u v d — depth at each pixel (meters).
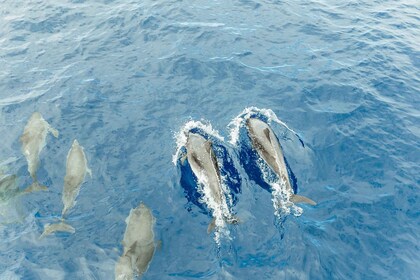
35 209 12.27
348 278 10.68
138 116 15.45
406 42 20.81
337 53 19.52
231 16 21.97
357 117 15.66
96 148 14.14
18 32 20.67
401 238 11.66
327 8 23.86
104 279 10.56
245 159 13.58
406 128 15.30
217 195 12.00
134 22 21.22
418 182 13.29
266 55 18.94
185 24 21.02
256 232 11.53
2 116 15.57
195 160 12.98
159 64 18.12
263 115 15.46
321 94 16.72
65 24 21.30
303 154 13.98
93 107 15.88
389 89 17.28
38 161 13.48
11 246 11.35
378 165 13.79
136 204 12.41
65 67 18.17
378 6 24.69
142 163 13.66
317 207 12.35
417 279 10.73
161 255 11.04
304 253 11.10
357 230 11.80
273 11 22.75
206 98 16.25
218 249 11.17
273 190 12.57
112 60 18.50
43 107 15.92
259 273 10.64
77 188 12.16
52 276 10.67
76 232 11.66
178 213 12.09
